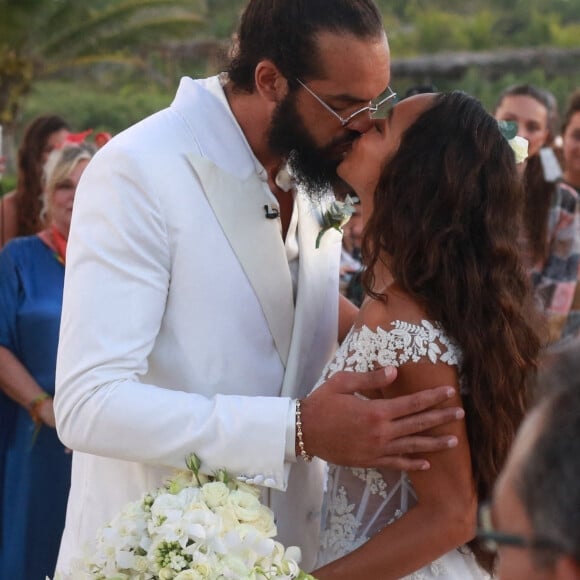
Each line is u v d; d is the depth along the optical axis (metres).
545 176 5.08
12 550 4.28
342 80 2.45
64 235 4.41
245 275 2.52
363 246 2.42
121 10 18.86
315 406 2.27
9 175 17.58
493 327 2.29
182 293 2.45
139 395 2.30
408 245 2.32
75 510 2.65
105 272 2.34
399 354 2.30
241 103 2.59
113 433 2.29
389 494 2.46
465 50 25.75
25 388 4.25
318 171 2.58
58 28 18.78
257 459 2.28
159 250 2.39
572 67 19.48
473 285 2.29
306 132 2.52
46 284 4.36
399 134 2.41
